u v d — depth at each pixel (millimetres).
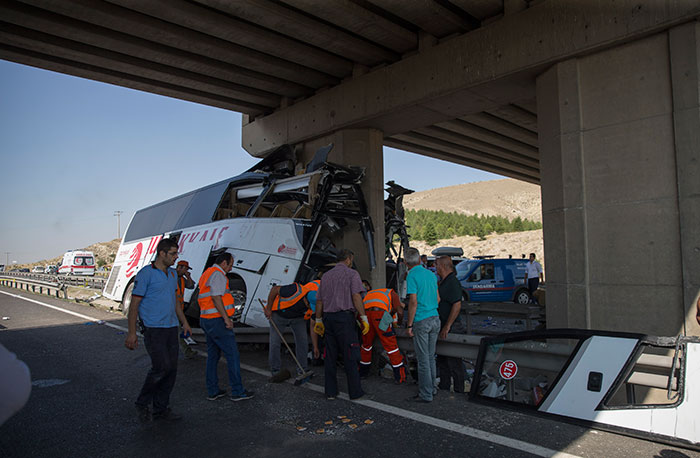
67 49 9773
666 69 6547
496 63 8398
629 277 6711
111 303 15508
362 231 9898
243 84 12117
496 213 160750
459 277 18156
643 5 6605
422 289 5555
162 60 10586
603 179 7047
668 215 6430
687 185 6203
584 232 7164
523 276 18359
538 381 5457
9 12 8391
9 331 11109
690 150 6199
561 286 7371
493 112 13742
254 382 6555
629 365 4527
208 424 4898
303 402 5594
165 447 4316
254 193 10758
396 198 12805
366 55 10539
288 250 8672
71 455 4160
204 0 8297
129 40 9742
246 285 9000
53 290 23703
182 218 12492
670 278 6359
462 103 9852
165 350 4918
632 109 6824
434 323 5559
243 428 4766
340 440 4383
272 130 13555
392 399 5652
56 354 8453
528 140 16969
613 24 6902
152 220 14227
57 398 5852
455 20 9000
